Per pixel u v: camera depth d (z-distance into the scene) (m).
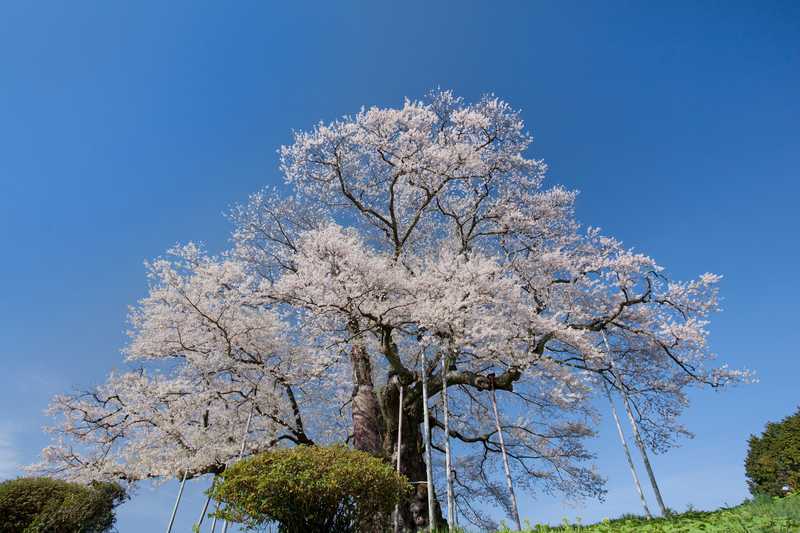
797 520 5.39
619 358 13.25
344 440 13.67
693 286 11.55
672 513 8.48
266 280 13.12
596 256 12.91
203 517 9.48
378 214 14.92
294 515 6.05
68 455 12.52
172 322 12.49
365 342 12.31
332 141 14.87
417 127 14.45
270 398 12.07
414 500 10.78
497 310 11.11
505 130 15.04
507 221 14.39
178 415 11.66
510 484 8.09
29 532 7.85
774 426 17.31
